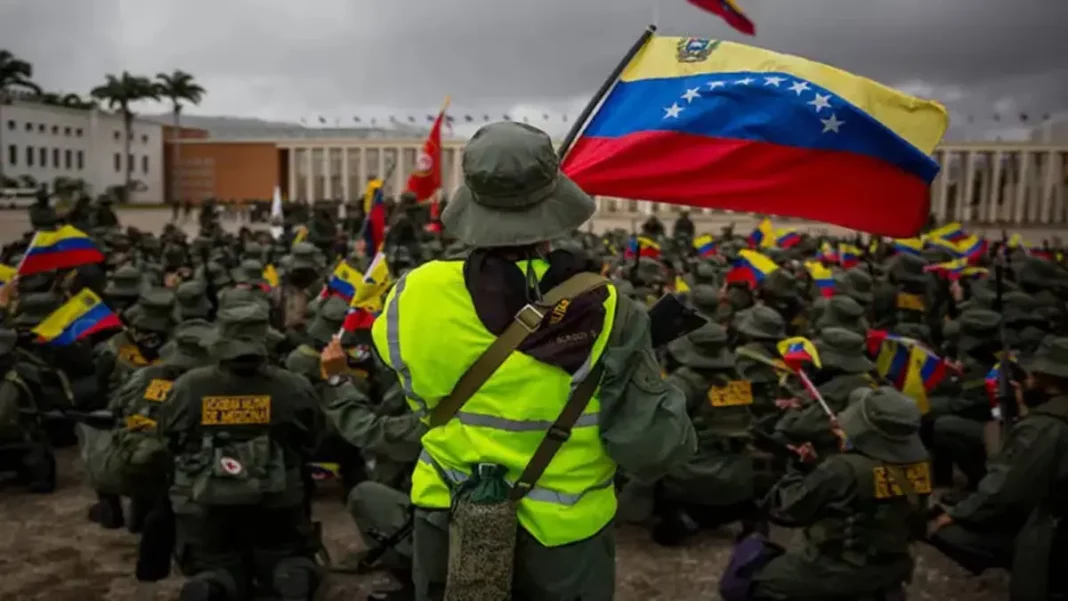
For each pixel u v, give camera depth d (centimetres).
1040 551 499
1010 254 1903
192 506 472
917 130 476
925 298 1239
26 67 7606
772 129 485
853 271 1130
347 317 467
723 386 656
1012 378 685
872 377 655
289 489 493
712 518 679
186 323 598
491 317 248
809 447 569
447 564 265
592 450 252
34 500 761
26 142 7325
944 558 676
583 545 255
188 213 5297
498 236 251
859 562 455
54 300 877
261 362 481
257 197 7150
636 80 520
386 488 532
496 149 252
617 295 256
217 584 473
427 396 256
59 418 804
